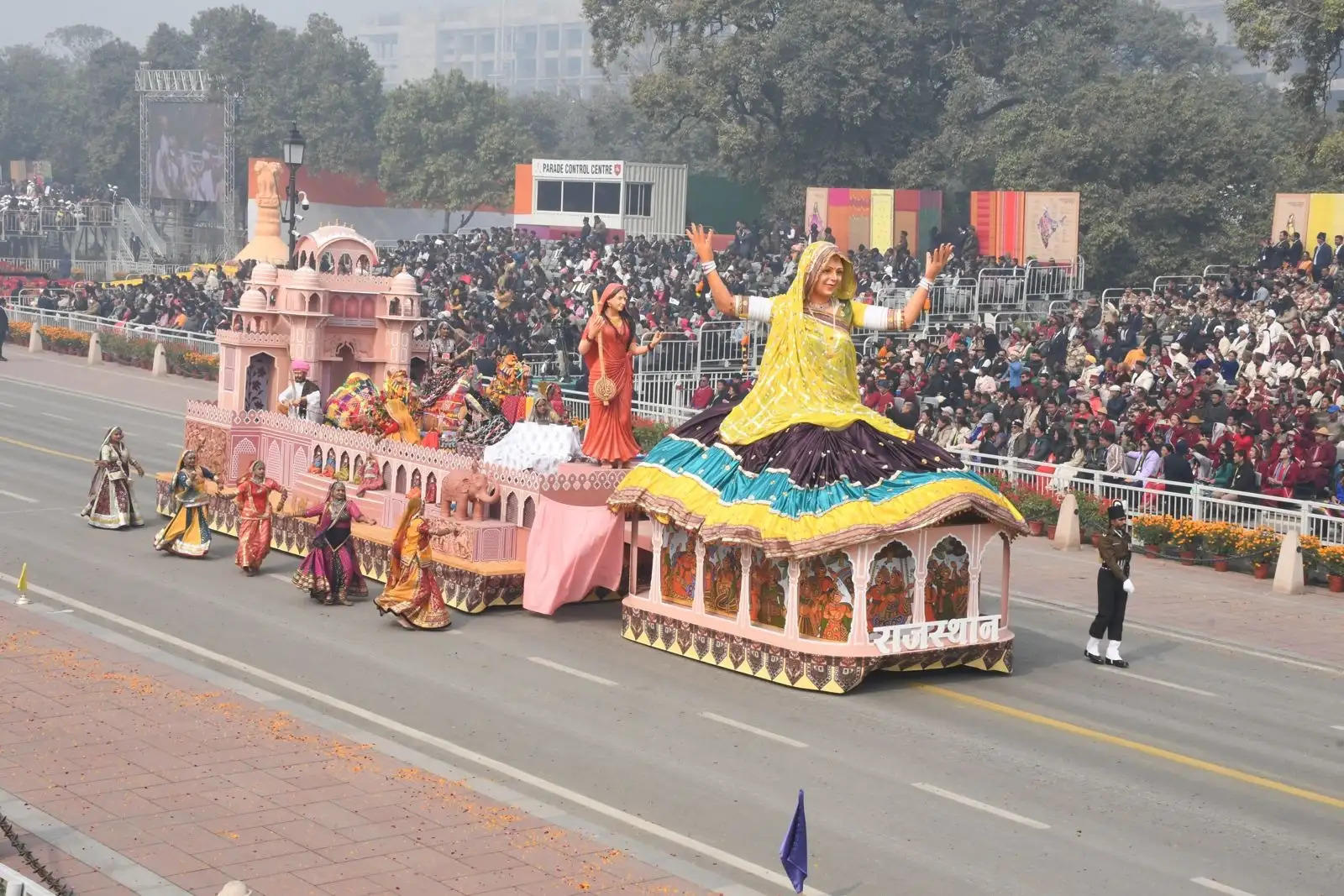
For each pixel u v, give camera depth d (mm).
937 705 18219
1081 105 61938
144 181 93188
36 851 12359
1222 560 27672
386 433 25609
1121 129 58906
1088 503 29500
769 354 20297
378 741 15875
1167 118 58875
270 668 18703
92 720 15977
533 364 43219
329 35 100250
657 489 20250
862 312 20172
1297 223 49562
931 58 70188
